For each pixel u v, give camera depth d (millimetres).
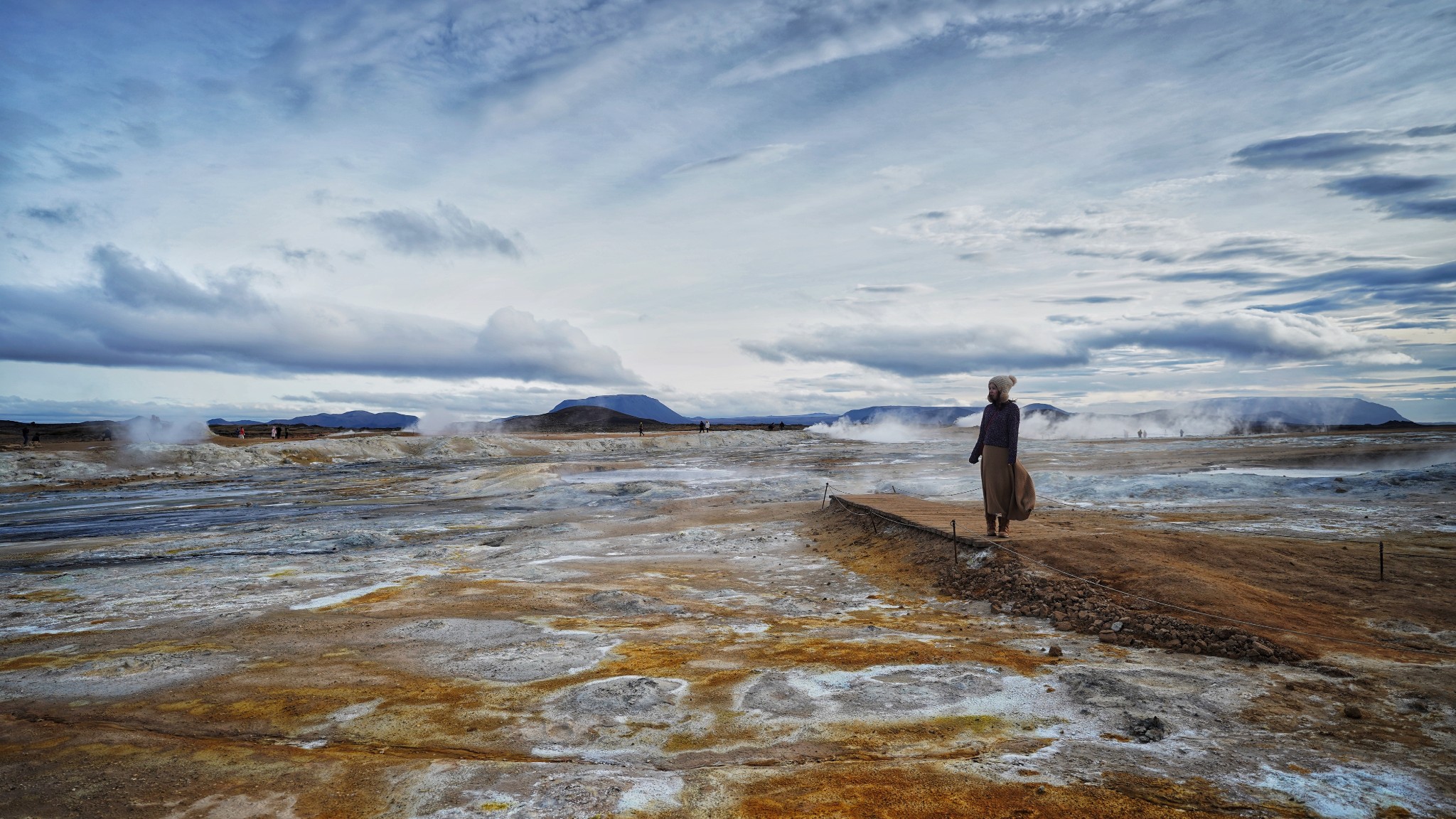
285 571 12891
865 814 3777
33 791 4379
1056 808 3787
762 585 11031
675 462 44750
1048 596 8602
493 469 35938
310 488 30578
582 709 5465
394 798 4148
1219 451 36125
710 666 6531
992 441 10836
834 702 5512
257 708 5777
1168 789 3967
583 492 26078
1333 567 9234
